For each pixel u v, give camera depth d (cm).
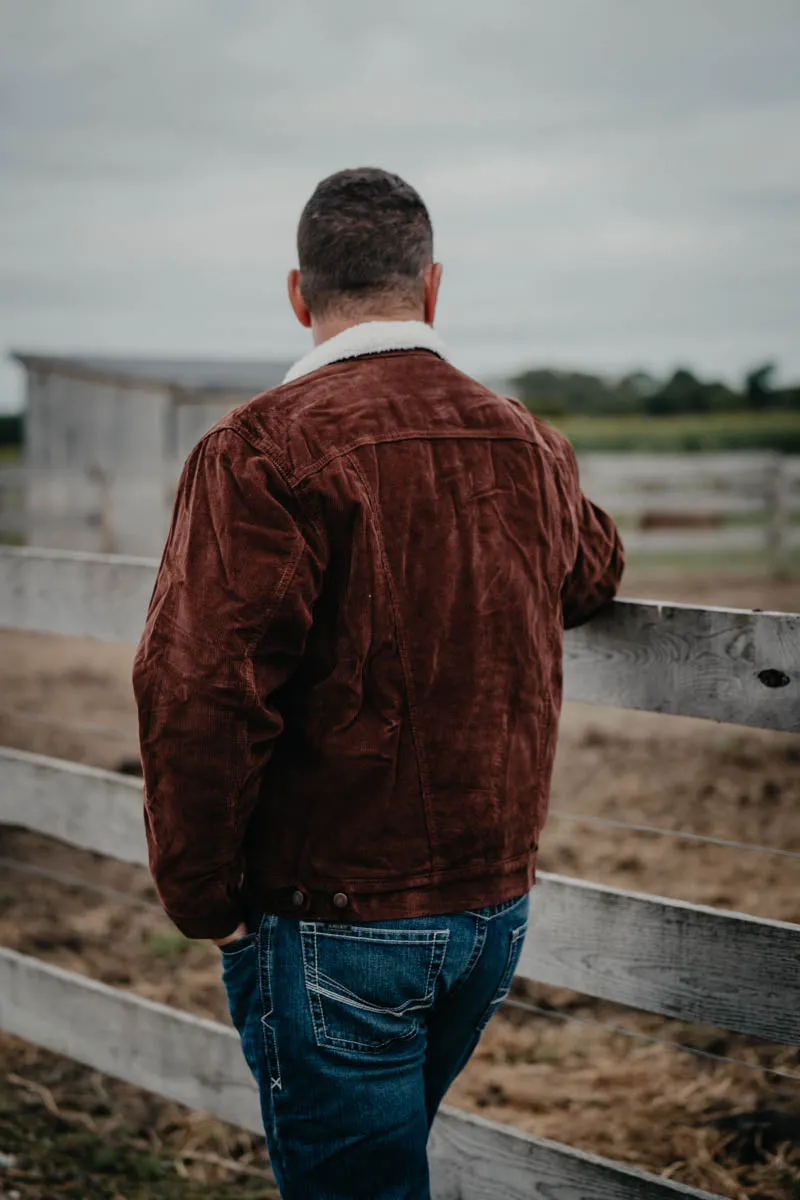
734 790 495
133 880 420
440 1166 204
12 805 258
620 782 517
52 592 243
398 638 141
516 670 148
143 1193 237
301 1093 148
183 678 135
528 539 150
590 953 192
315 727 143
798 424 3931
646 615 186
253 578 135
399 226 150
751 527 1630
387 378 148
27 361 1731
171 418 1644
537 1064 287
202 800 137
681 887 379
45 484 1614
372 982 144
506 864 150
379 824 142
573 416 5034
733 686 178
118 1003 240
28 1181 241
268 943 148
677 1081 274
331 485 138
